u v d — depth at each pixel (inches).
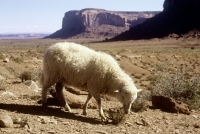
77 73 376.5
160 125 372.2
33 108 397.1
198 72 1825.8
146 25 7731.3
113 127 341.1
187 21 6761.8
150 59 2390.5
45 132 286.8
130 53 2645.2
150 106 498.6
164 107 478.0
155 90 620.7
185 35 6131.9
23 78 722.2
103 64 375.6
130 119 387.2
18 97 480.7
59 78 394.3
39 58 2000.5
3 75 871.7
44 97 403.9
